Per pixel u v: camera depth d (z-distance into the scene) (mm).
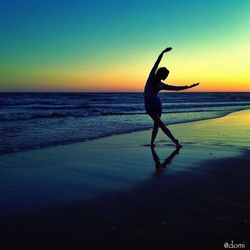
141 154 7445
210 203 4070
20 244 3066
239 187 4738
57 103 44750
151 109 8219
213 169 5871
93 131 11859
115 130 12242
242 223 3443
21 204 4141
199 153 7461
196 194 4445
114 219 3615
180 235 3186
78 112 23953
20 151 7848
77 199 4324
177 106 36938
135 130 12336
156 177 5398
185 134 10773
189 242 3045
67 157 7152
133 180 5242
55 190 4738
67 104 42219
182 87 8094
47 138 9953
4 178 5395
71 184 5043
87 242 3084
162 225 3430
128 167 6172
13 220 3625
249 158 6793
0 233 3299
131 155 7344
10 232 3318
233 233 3217
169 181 5145
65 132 11445
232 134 10680
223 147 8234
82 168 6113
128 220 3586
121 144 8938
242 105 40031
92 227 3418
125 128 12945
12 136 10242
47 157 7152
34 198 4379
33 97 68375
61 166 6293
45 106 35781
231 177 5312
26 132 11266
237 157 6902
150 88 8180
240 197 4285
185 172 5707
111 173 5719
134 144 8922
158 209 3902
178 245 2994
